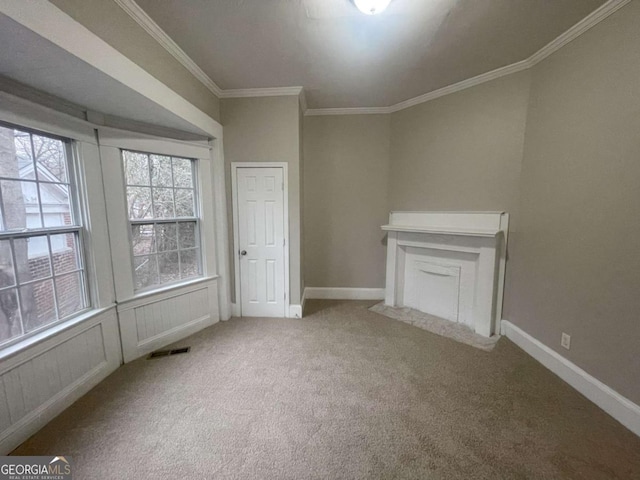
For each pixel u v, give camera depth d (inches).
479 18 75.6
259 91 120.5
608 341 71.3
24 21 44.1
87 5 56.6
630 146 66.0
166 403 75.7
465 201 120.4
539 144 95.3
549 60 90.5
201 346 107.2
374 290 160.9
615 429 65.8
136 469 56.2
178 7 69.9
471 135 116.4
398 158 146.2
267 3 68.9
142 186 101.1
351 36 83.4
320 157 154.4
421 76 110.8
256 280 134.1
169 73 86.4
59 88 68.1
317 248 160.9
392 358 98.3
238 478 54.4
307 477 54.6
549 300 91.0
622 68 67.6
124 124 93.0
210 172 121.2
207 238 122.3
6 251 64.1
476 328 117.6
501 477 54.4
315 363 95.4
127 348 96.1
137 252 101.1
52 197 75.0
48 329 71.5
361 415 71.1
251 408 73.7
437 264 132.3
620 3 67.3
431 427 67.0
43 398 68.0
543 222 93.4
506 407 73.5
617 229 69.0
